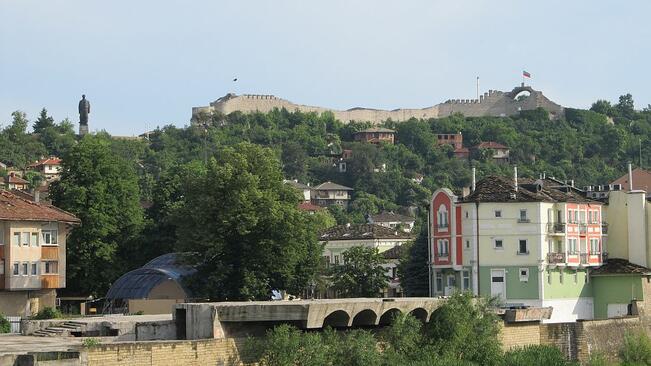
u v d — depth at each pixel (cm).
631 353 17450
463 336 13450
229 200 19238
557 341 16212
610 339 17262
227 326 11156
